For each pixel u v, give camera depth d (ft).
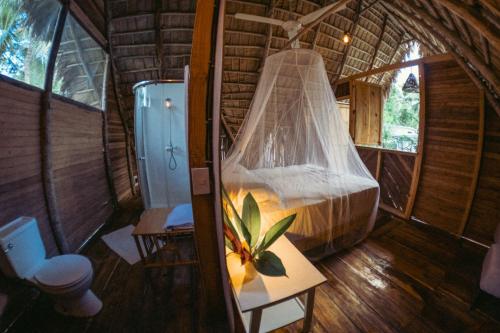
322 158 8.41
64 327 4.99
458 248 8.03
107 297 5.80
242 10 12.07
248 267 4.64
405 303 5.71
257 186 7.14
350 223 7.67
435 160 9.25
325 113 7.79
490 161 7.75
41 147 6.52
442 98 8.78
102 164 10.51
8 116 5.50
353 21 14.47
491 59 5.65
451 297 5.88
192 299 5.74
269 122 7.70
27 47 6.25
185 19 11.48
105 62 10.98
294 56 7.13
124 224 10.08
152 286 6.15
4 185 5.32
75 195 8.14
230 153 8.38
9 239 4.87
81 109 8.89
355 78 12.28
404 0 7.47
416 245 8.26
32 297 5.51
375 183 8.41
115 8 10.39
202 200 4.14
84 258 5.47
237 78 14.84
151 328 4.98
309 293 4.43
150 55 12.31
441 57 8.36
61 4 7.14
